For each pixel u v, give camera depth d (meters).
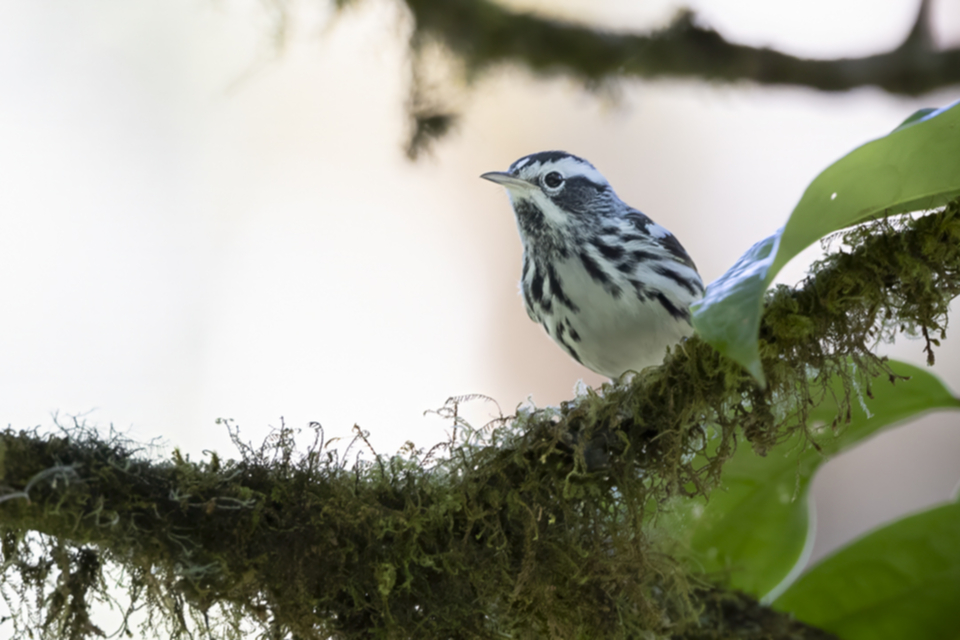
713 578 3.74
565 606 3.72
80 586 3.61
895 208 3.70
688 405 3.72
